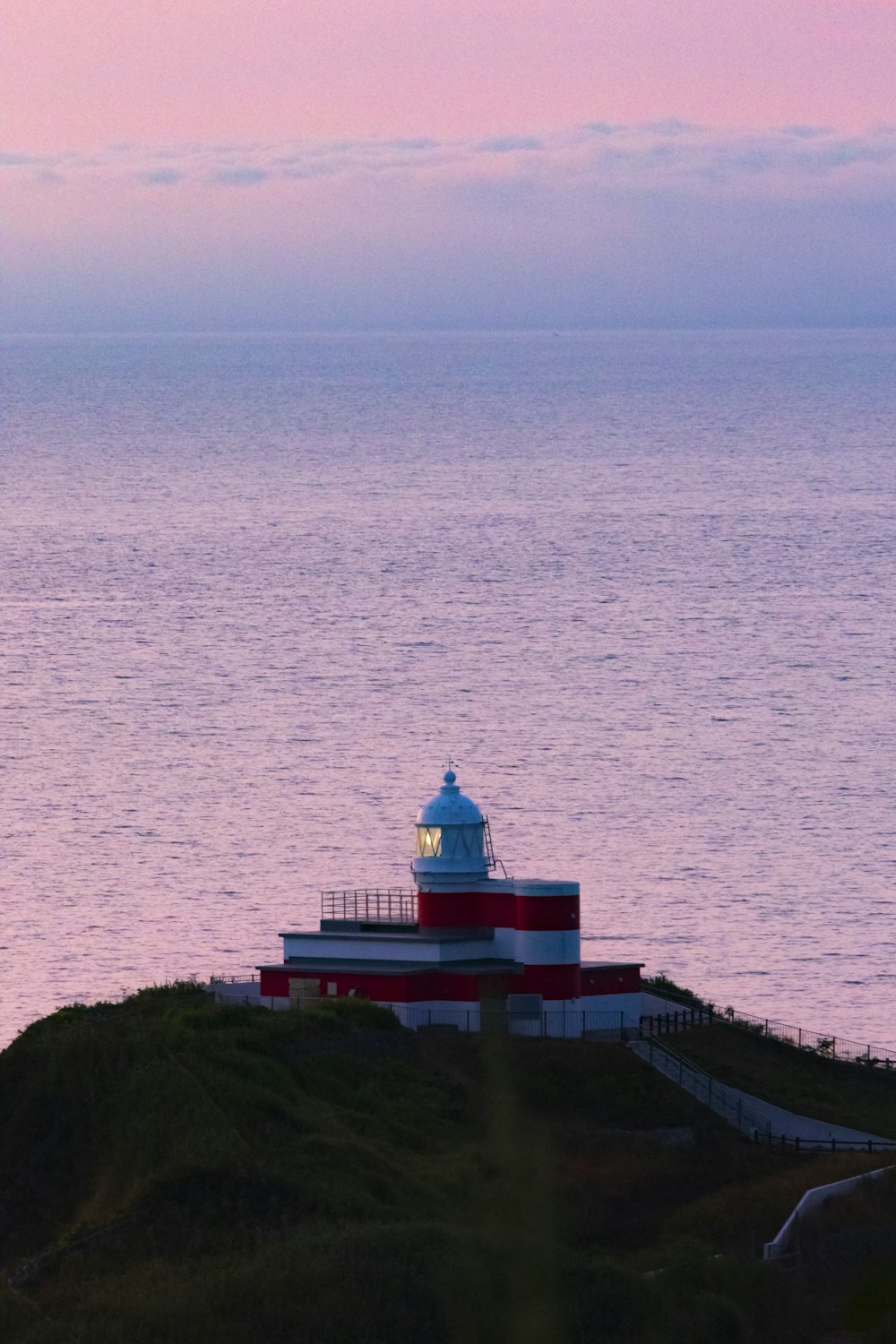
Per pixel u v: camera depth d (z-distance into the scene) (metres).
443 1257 189.62
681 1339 186.00
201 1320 186.88
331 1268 191.38
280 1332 184.25
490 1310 181.75
